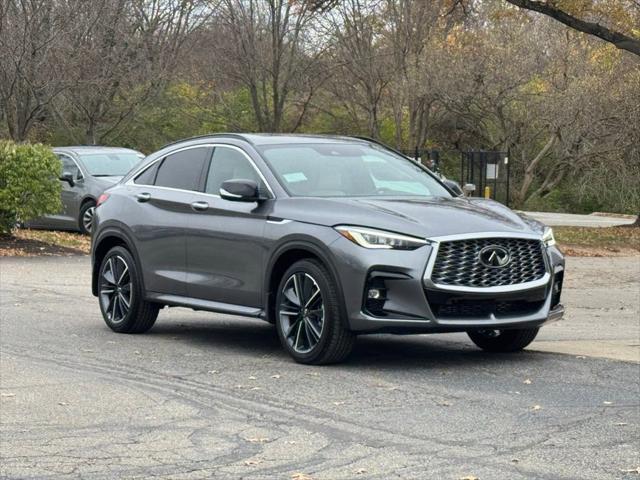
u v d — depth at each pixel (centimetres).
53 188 2055
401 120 5116
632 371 845
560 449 604
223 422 682
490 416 687
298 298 877
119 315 1073
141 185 1070
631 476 551
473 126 5469
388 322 822
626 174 4609
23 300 1327
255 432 655
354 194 927
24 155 2016
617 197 4869
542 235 887
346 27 4603
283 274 907
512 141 5375
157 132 4791
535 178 5719
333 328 848
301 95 5059
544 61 4938
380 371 849
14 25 2872
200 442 631
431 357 922
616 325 1212
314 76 4741
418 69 4775
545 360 902
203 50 4628
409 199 911
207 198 981
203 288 971
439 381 806
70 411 716
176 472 568
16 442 635
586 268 1991
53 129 4194
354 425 668
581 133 4741
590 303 1458
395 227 834
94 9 3238
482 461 581
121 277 1068
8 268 1716
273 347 982
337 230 849
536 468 566
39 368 872
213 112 4903
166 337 1045
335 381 808
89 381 817
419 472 560
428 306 819
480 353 946
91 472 570
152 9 4203
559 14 2934
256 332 1088
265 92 4559
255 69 4528
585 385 787
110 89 3691
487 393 759
